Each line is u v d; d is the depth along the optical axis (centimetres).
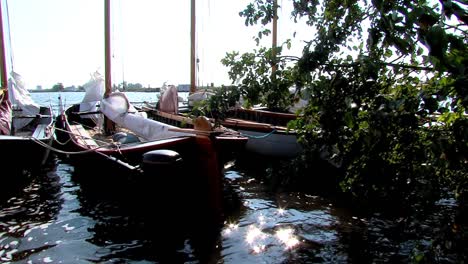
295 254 516
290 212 692
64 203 745
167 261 496
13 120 1253
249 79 323
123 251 527
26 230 603
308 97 294
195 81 1845
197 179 644
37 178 938
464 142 213
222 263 491
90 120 1405
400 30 202
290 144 1023
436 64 188
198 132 639
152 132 843
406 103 237
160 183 564
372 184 315
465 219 246
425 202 288
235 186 885
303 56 279
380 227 606
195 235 582
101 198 776
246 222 641
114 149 701
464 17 171
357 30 281
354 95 274
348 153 305
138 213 674
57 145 1164
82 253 518
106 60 1297
